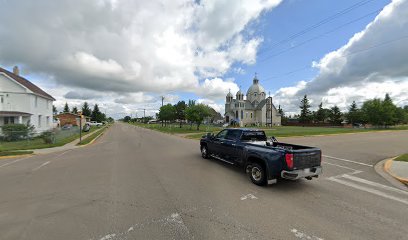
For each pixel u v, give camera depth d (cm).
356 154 1266
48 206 493
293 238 366
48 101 3562
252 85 9688
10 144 1827
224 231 385
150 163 984
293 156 591
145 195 565
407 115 6450
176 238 361
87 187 631
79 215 446
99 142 2058
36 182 685
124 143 1919
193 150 1418
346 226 410
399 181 719
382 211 479
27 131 2164
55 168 894
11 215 446
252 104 9281
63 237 362
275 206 501
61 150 1509
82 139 2275
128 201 523
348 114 7556
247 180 714
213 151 1013
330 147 1567
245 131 845
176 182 684
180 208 484
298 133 2859
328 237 371
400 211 480
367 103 5625
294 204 514
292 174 584
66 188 622
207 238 362
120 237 362
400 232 389
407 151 1380
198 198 546
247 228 397
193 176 758
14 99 2755
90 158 1137
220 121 9875
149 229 390
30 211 466
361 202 531
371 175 797
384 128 4969
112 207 488
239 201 529
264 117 8562
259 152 664
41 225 403
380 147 1567
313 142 1902
